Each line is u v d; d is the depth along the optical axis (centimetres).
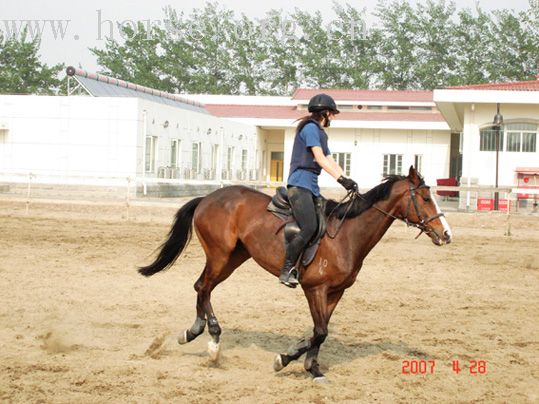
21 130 3127
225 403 554
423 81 6762
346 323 866
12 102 3125
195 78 6669
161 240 1593
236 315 888
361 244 637
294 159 644
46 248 1396
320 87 7025
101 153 3061
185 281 1110
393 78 6762
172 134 3462
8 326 790
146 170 3192
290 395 580
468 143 2927
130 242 1541
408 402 573
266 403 557
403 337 801
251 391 588
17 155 3138
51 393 562
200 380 615
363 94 5222
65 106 3081
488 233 1928
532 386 627
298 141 641
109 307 906
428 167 4619
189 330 699
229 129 4428
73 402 542
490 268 1336
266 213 670
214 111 5275
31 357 670
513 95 2766
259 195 700
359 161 4691
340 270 625
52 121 3095
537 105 2842
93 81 3472
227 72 6975
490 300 1036
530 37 6644
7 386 574
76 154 3084
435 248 1602
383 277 1209
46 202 2205
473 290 1113
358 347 754
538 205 2833
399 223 2091
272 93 7012
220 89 6894
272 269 664
